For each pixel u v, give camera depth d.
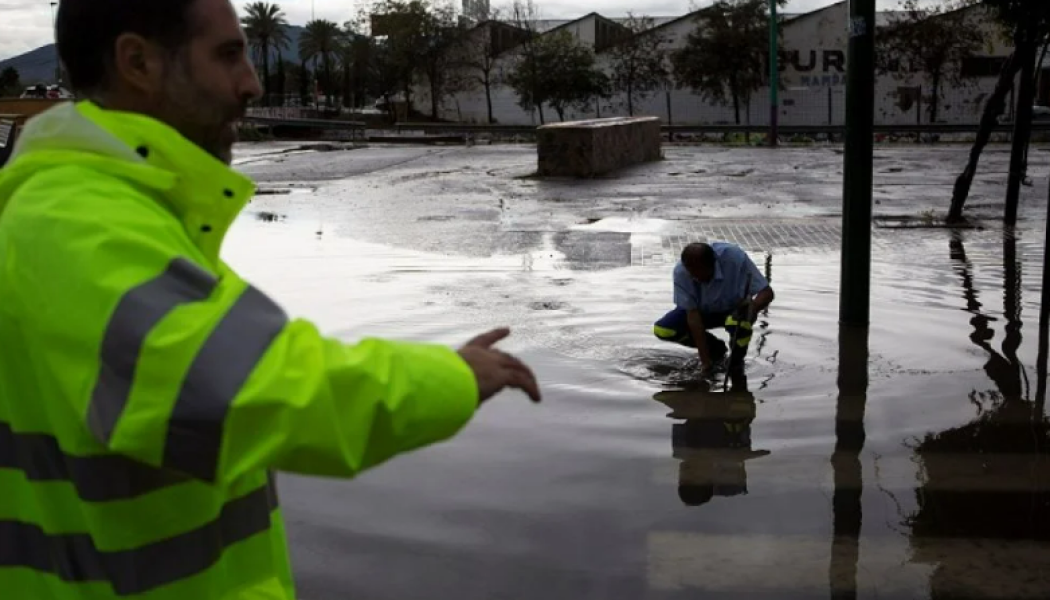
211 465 1.44
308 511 4.53
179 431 1.42
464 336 7.61
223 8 1.76
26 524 1.68
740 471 4.98
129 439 1.42
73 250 1.46
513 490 4.76
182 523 1.64
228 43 1.76
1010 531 4.29
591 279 9.77
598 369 6.75
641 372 6.69
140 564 1.63
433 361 1.58
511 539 4.23
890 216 13.98
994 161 24.56
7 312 1.55
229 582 1.72
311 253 11.45
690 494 4.70
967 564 3.99
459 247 11.83
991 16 14.30
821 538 4.23
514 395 6.21
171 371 1.42
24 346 1.58
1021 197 16.09
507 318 8.14
